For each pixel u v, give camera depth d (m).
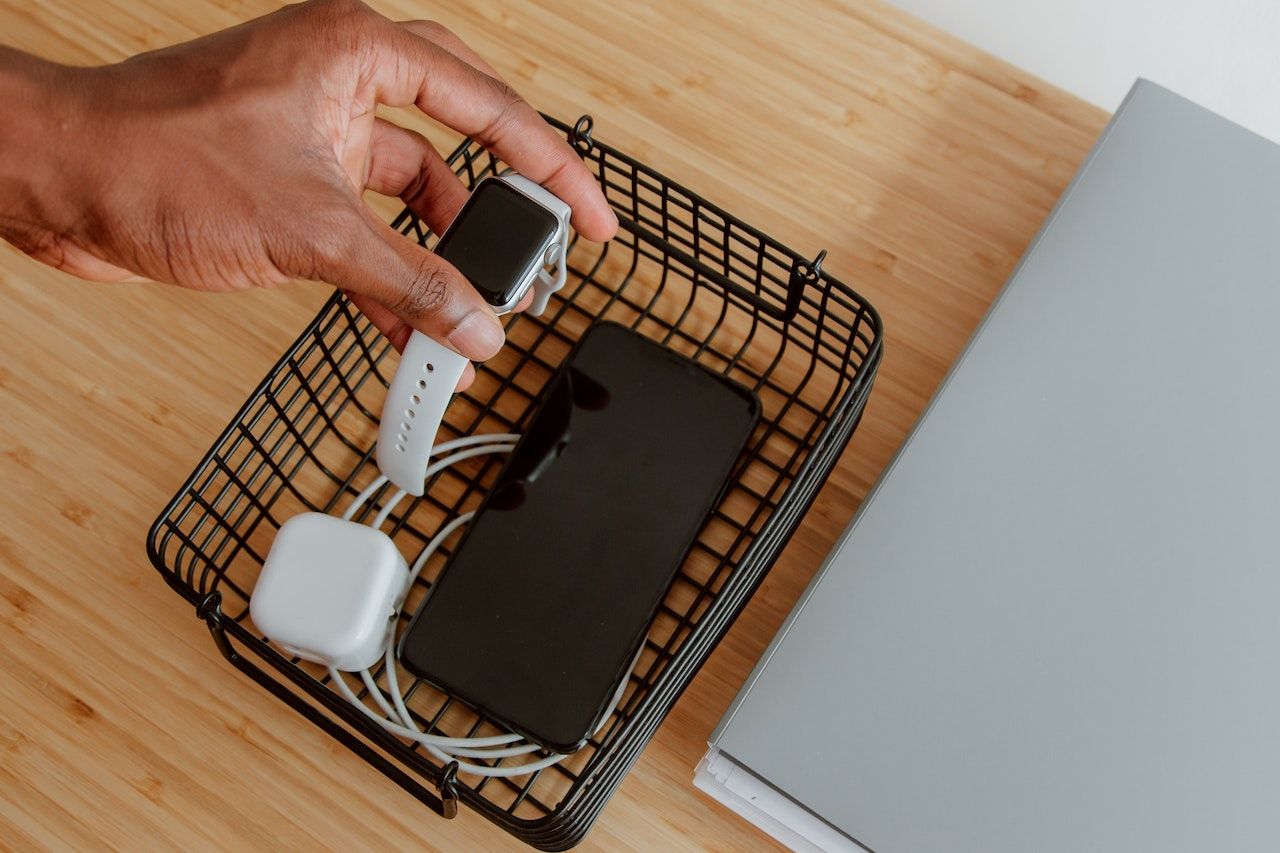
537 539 0.54
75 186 0.44
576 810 0.46
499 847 0.54
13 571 0.58
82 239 0.47
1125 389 0.51
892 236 0.63
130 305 0.62
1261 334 0.52
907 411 0.60
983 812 0.47
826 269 0.62
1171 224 0.54
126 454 0.60
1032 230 0.63
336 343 0.55
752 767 0.48
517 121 0.50
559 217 0.46
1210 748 0.47
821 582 0.50
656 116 0.65
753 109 0.65
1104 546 0.49
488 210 0.46
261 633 0.55
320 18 0.47
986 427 0.51
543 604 0.53
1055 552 0.49
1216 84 0.70
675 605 0.56
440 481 0.59
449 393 0.45
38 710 0.56
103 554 0.58
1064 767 0.47
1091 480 0.50
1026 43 0.71
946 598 0.49
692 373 0.57
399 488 0.56
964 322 0.62
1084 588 0.48
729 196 0.64
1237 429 0.50
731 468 0.55
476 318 0.44
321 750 0.56
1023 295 0.53
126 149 0.44
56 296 0.62
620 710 0.55
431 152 0.56
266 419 0.60
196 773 0.55
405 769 0.56
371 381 0.61
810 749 0.48
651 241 0.56
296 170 0.45
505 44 0.66
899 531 0.50
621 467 0.55
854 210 0.63
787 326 0.56
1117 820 0.46
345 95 0.47
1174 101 0.56
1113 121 0.56
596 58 0.66
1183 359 0.51
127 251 0.46
